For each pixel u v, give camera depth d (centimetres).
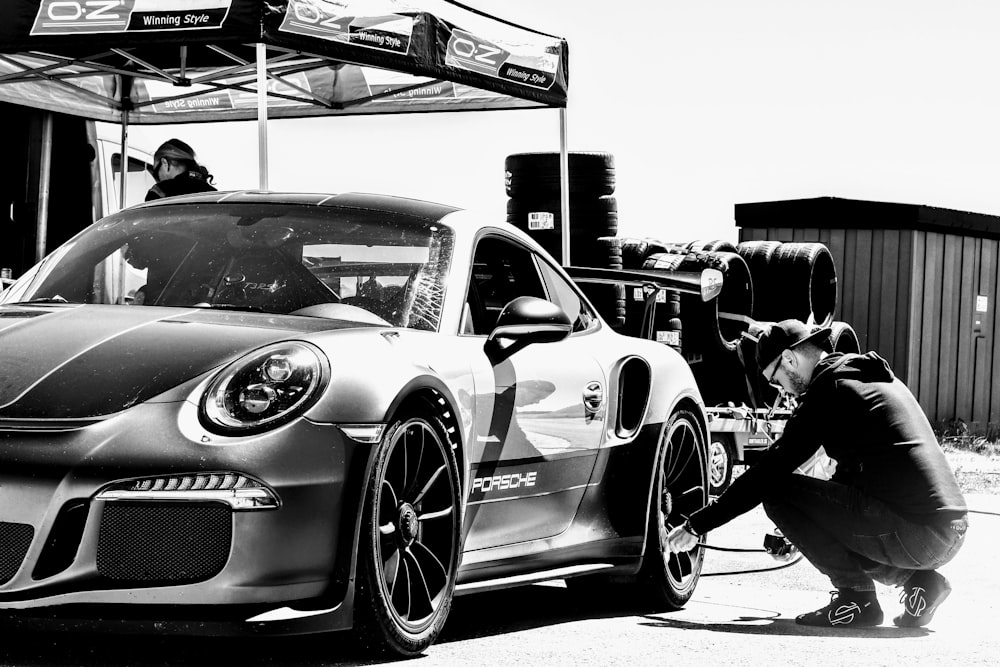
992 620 560
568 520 514
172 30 777
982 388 2000
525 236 545
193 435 351
